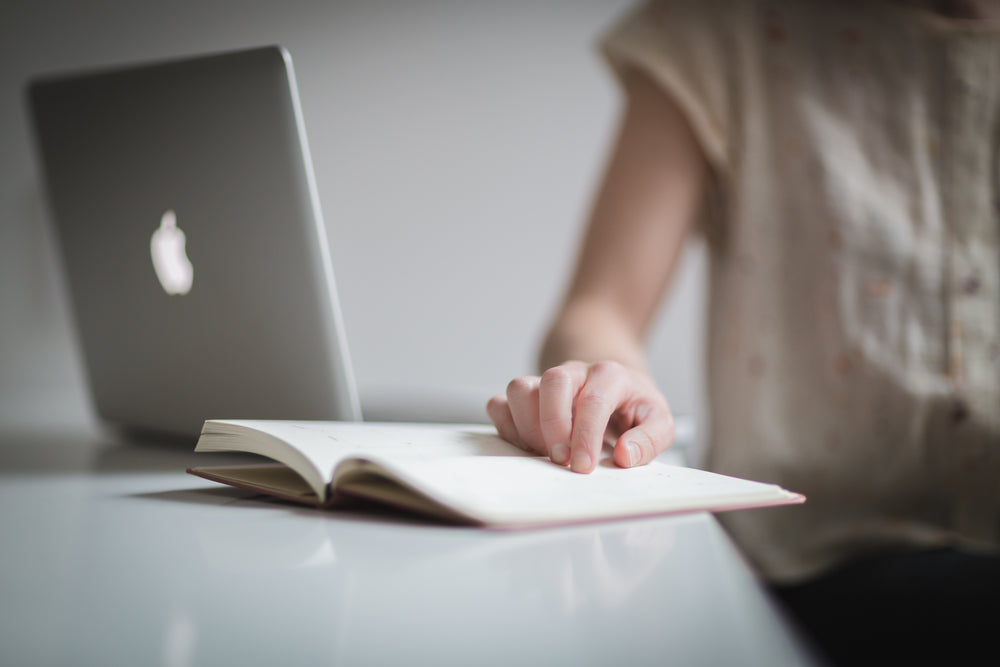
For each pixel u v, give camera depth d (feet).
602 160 8.50
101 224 2.54
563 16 8.36
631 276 3.52
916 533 3.27
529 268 8.55
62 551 1.13
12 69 6.79
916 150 3.51
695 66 3.68
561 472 1.55
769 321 3.57
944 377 3.35
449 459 1.48
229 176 2.17
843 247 3.45
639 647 0.72
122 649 0.72
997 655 2.56
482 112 8.35
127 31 7.17
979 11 3.54
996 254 3.40
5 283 6.07
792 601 2.93
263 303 2.20
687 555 1.11
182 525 1.33
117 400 2.77
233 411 2.36
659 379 8.75
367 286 8.43
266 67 2.05
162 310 2.45
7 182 6.55
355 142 8.20
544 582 0.95
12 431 3.07
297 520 1.37
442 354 8.55
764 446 3.46
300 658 0.69
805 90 3.60
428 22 8.19
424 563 1.05
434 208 8.40
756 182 3.63
